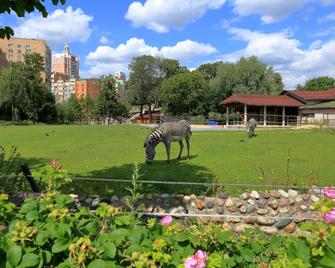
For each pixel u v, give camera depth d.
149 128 38.16
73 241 2.40
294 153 17.33
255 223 6.63
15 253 2.21
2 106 71.62
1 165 8.27
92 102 101.88
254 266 2.86
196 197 7.13
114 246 2.36
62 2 5.40
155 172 12.05
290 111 59.28
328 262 2.22
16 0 5.05
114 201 6.81
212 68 96.00
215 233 2.88
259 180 10.46
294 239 2.57
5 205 2.88
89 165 13.80
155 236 2.68
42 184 5.82
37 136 28.08
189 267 2.20
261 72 72.50
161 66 86.31
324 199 2.69
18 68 72.44
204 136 27.95
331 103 53.28
